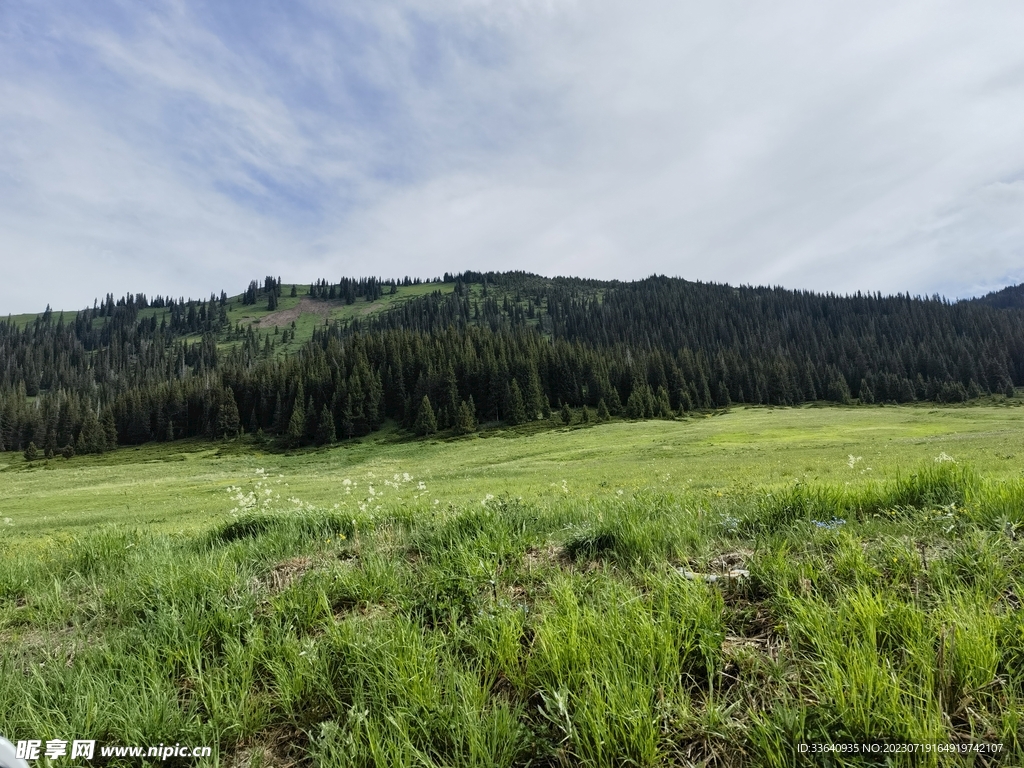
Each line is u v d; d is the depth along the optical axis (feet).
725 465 96.27
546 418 321.32
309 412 312.50
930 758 6.20
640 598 10.66
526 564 14.07
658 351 412.57
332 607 12.55
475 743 7.03
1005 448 85.92
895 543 11.87
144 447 325.01
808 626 8.75
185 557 17.48
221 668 9.86
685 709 7.43
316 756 7.48
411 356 375.04
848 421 233.55
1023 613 8.24
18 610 14.52
